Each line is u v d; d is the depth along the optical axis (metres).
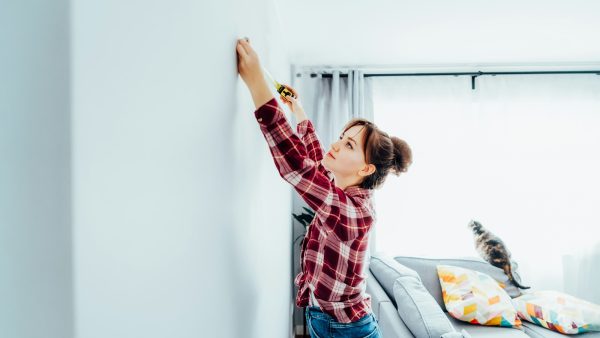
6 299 0.24
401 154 1.04
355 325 0.93
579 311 1.90
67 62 0.24
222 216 0.61
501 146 2.88
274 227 1.36
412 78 2.89
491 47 2.42
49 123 0.24
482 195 2.88
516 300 2.17
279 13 1.84
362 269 0.92
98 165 0.27
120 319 0.29
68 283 0.24
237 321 0.71
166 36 0.39
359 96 2.79
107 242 0.28
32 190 0.24
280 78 1.84
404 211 2.89
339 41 2.28
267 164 1.15
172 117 0.40
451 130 2.89
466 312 1.94
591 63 2.77
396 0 1.74
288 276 2.20
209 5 0.54
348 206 0.82
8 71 0.24
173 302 0.40
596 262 2.86
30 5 0.24
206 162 0.53
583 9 1.84
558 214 2.87
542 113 2.88
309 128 1.15
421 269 2.28
